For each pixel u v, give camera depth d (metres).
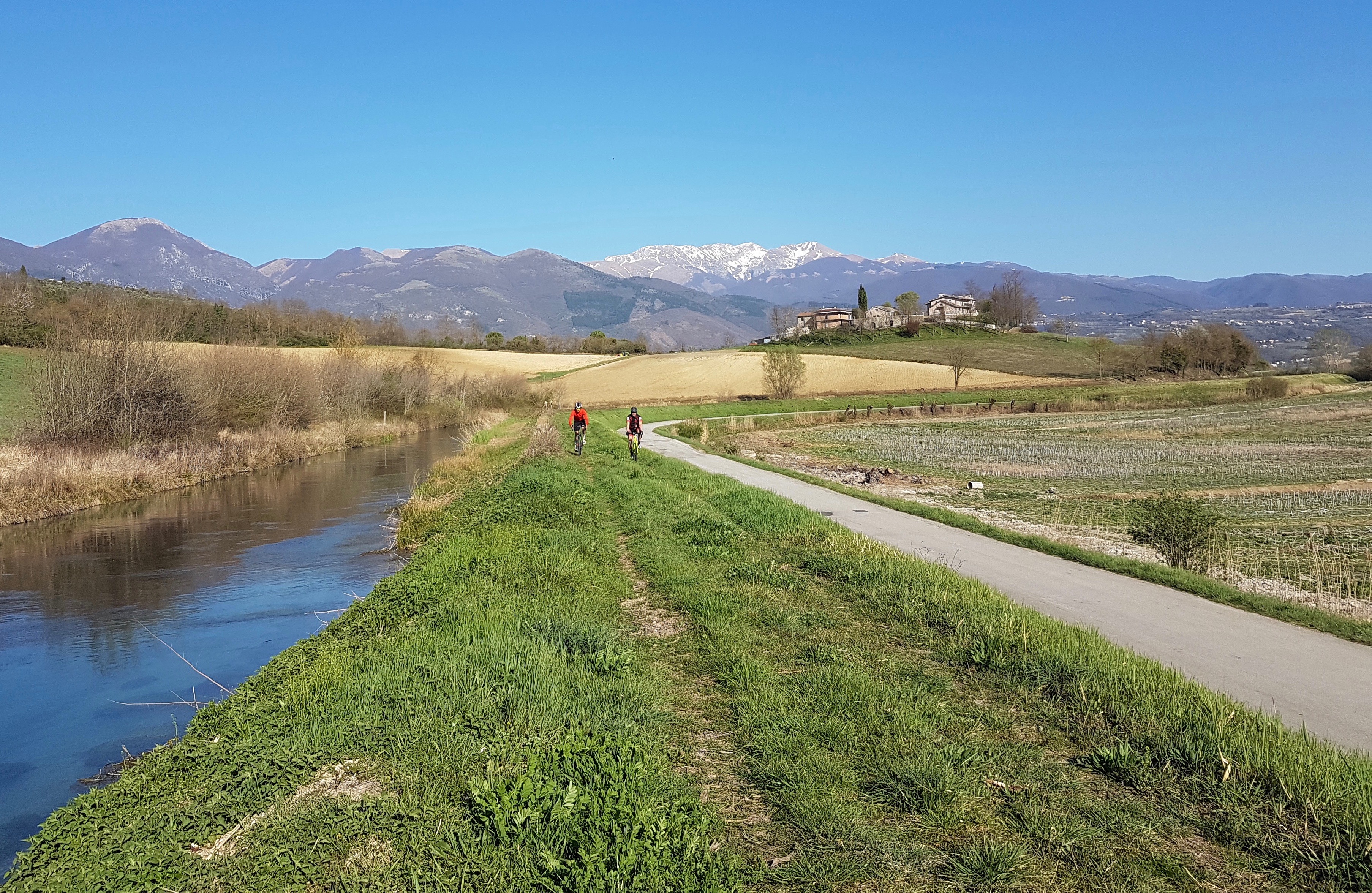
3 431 32.38
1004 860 4.39
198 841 4.75
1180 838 4.79
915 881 4.31
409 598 10.35
